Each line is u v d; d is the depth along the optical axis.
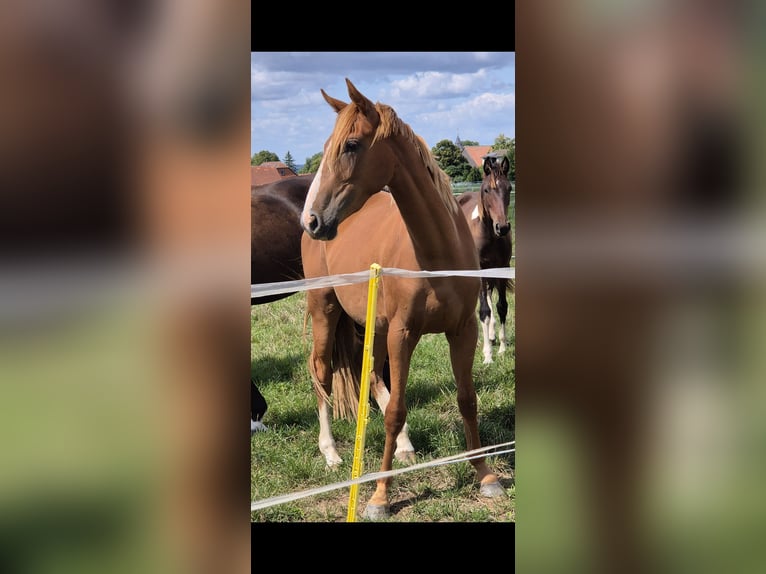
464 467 3.39
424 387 4.39
